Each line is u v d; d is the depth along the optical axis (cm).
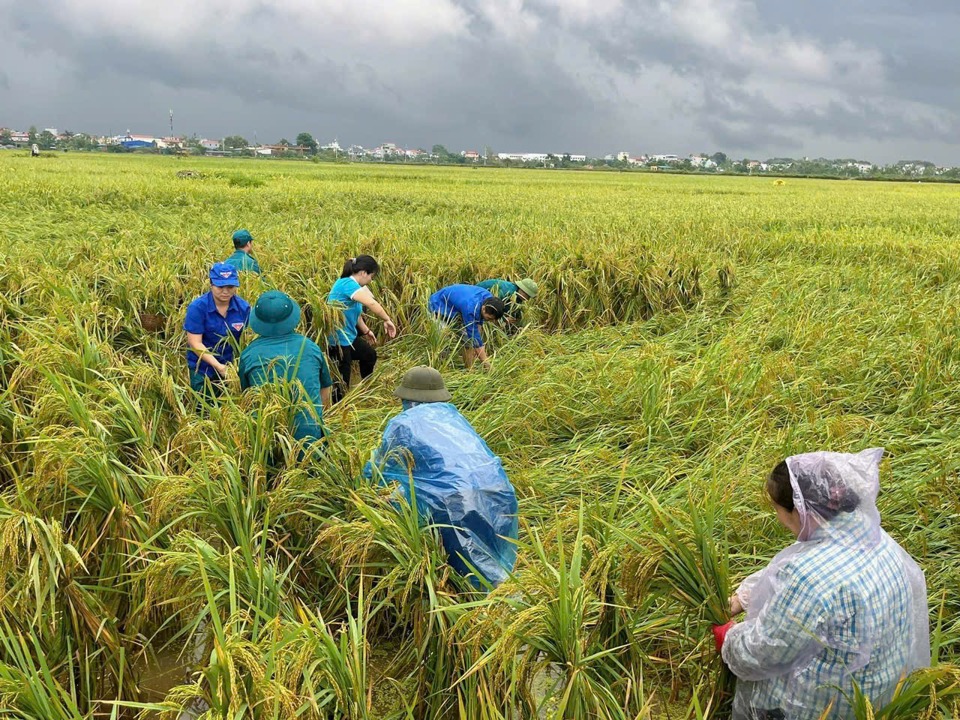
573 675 296
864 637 265
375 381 773
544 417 624
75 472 391
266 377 484
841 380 733
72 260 908
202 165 7888
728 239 1652
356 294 750
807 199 4162
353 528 370
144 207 2189
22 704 284
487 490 398
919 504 465
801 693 280
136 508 404
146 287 802
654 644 379
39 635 362
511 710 310
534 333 862
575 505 488
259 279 831
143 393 511
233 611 298
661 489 516
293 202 2411
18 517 347
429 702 350
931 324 872
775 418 621
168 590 371
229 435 446
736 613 325
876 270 1307
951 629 362
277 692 260
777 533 446
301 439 462
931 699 262
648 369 668
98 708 368
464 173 8856
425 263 1020
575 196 3875
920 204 3825
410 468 407
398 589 364
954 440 558
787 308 961
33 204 1961
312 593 423
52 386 478
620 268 1059
